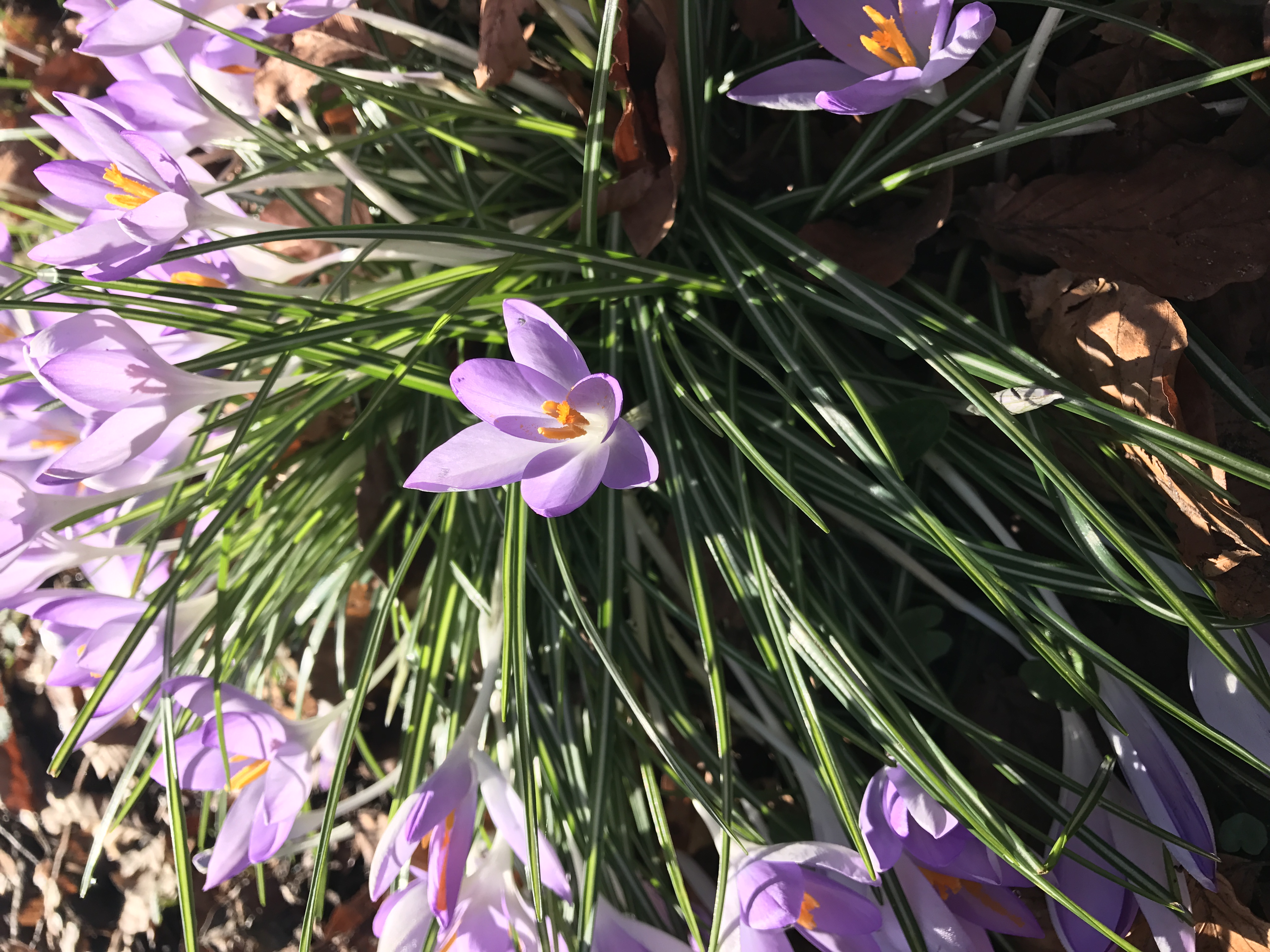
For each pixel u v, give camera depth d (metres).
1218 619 0.24
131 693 0.29
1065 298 0.27
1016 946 0.29
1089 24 0.30
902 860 0.26
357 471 0.35
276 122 0.37
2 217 0.43
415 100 0.31
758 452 0.25
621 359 0.31
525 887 0.31
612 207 0.30
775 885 0.23
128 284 0.26
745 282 0.28
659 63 0.30
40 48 0.46
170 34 0.27
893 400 0.29
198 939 0.40
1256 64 0.22
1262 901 0.27
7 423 0.32
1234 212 0.26
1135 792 0.25
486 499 0.32
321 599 0.36
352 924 0.38
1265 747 0.24
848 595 0.28
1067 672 0.23
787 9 0.32
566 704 0.29
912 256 0.28
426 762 0.32
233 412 0.35
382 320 0.27
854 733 0.26
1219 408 0.26
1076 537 0.25
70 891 0.42
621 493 0.28
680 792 0.31
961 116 0.29
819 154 0.32
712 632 0.25
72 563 0.30
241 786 0.29
